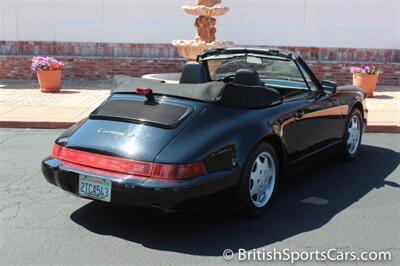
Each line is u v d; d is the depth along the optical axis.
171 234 4.51
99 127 4.74
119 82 5.44
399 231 4.59
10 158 7.05
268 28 14.23
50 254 4.13
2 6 14.41
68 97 11.56
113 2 14.38
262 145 4.84
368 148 7.65
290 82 6.20
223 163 4.44
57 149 4.82
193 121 4.57
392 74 13.88
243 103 4.96
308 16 14.12
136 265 3.95
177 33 14.36
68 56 14.38
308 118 5.67
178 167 4.21
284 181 6.00
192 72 5.47
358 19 14.12
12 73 14.28
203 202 4.31
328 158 6.96
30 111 9.89
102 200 4.37
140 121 4.63
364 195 5.54
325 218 4.88
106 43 14.55
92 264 3.97
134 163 4.29
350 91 6.79
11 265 3.95
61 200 5.35
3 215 4.94
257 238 4.43
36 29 14.56
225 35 14.29
